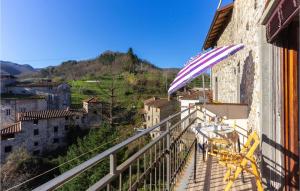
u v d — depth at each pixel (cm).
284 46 393
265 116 460
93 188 172
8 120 4209
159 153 347
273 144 443
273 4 338
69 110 4334
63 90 5753
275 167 427
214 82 1574
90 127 4200
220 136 548
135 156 248
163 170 358
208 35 1337
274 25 355
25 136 3541
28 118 3584
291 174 371
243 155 408
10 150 3381
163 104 4034
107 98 5497
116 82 6769
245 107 691
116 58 9144
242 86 764
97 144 2080
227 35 1122
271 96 451
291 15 268
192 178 475
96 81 7112
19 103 4359
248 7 658
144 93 5894
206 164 552
